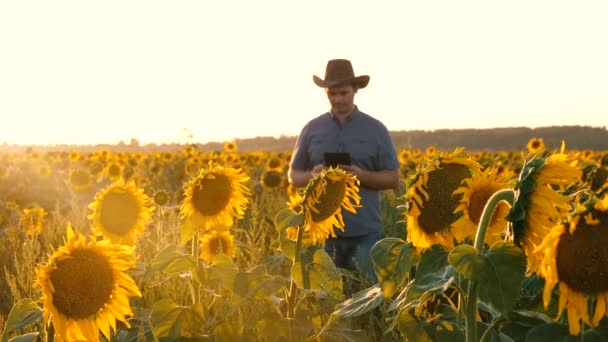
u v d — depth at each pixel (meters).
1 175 12.84
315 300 3.73
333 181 3.32
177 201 8.26
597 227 1.80
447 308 2.74
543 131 82.94
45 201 11.92
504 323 2.52
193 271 3.33
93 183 15.52
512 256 2.06
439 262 2.39
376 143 6.70
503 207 2.43
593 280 1.81
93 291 2.54
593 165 4.59
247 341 3.31
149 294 4.49
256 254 5.06
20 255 6.16
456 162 2.49
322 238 3.46
